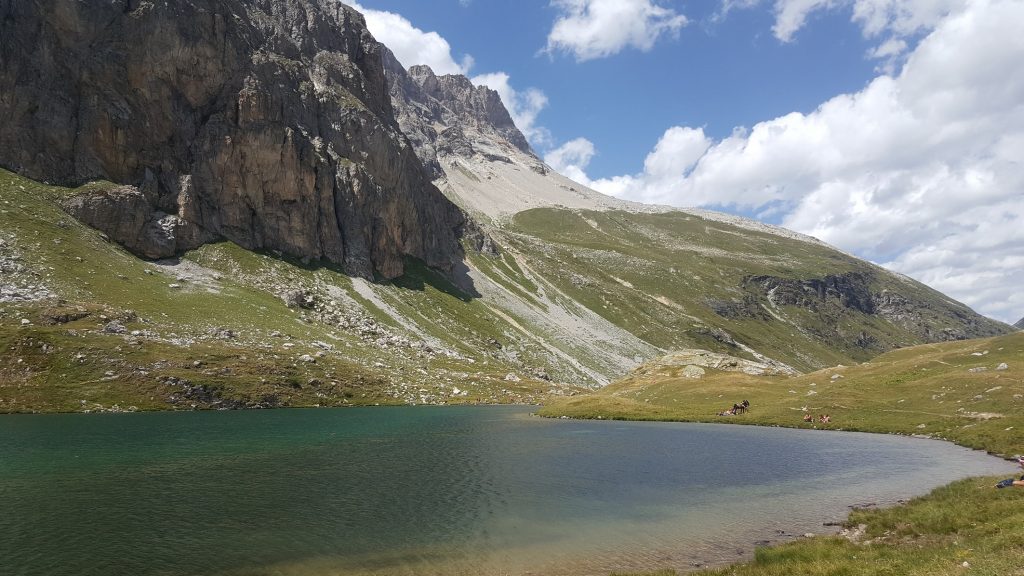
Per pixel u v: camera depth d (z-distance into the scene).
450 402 113.62
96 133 141.25
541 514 31.11
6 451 46.09
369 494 34.91
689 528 28.72
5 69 131.38
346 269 183.00
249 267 153.25
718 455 50.19
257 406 88.25
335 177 192.12
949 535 24.23
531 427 72.69
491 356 177.75
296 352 112.88
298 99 190.00
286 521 29.11
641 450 53.06
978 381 73.94
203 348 98.75
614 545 26.19
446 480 39.22
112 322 94.88
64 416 69.00
